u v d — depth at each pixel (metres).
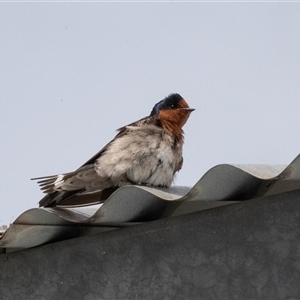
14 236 8.21
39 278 8.73
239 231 7.95
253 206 7.92
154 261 8.26
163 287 8.18
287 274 7.72
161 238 8.27
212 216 8.07
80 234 8.66
